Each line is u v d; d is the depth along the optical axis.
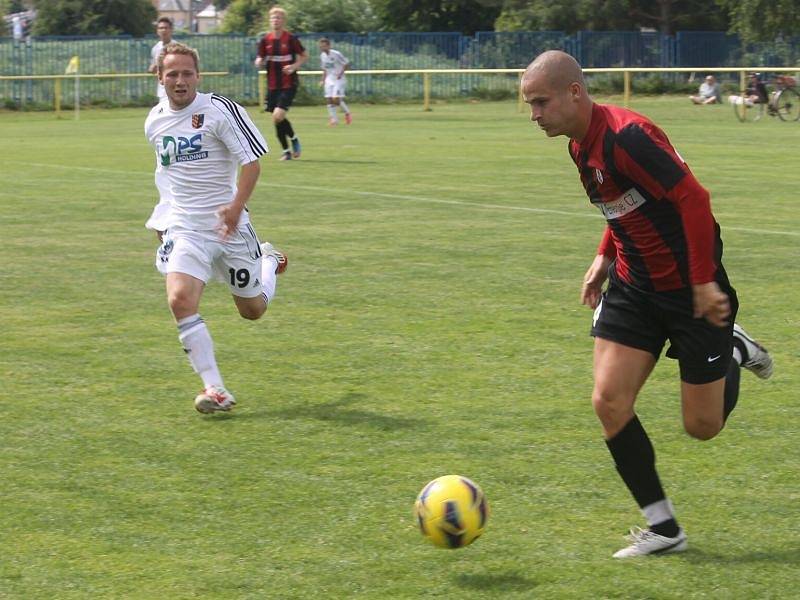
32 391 13.33
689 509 9.70
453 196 30.72
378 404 12.75
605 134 8.59
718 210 27.62
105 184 34.09
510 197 30.48
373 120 67.62
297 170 37.44
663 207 8.67
